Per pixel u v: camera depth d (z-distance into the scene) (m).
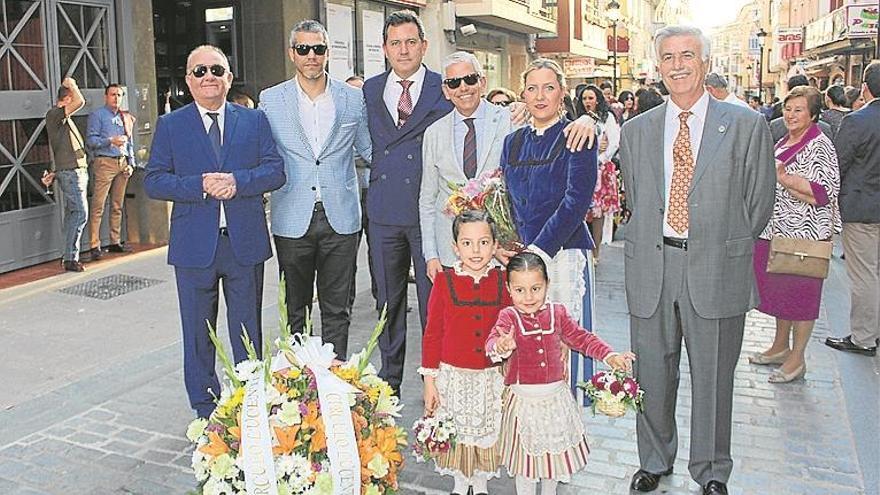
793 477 4.10
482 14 16.94
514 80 22.89
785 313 5.39
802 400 5.12
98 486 4.05
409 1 14.93
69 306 7.33
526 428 3.53
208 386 4.73
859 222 5.91
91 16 9.35
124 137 9.13
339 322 5.25
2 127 8.49
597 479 4.12
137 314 7.09
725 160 3.58
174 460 4.33
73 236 8.59
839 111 9.35
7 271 8.55
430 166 4.66
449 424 3.46
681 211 3.71
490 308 3.72
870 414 4.89
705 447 3.83
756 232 3.73
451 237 4.64
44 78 8.83
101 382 5.42
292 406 2.84
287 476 2.77
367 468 2.86
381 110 4.93
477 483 3.78
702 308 3.66
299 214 4.96
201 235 4.57
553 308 3.60
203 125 4.59
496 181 3.99
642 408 3.78
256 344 4.83
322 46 4.79
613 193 9.08
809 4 36.81
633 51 47.97
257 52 11.87
